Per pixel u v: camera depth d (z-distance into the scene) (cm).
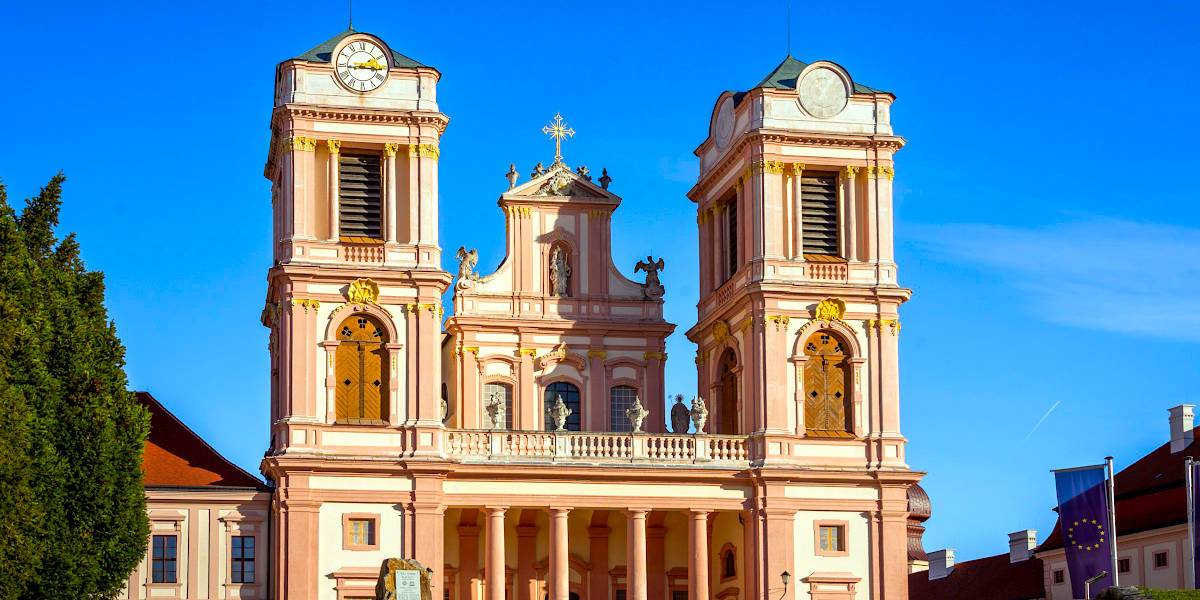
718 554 8262
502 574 7606
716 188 8462
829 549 7806
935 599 10075
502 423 7969
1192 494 7244
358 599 7406
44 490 6469
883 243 7981
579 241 8512
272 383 8112
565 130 8588
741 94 8194
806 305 7900
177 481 7719
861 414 7888
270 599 7638
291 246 7544
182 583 7612
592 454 7762
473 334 8331
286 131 7619
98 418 6650
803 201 8006
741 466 7788
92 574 6544
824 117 7988
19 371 6475
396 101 7681
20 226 7056
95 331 6844
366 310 7575
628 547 7744
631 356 8481
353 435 7506
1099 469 7044
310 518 7412
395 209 7662
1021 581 9375
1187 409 8850
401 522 7500
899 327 7962
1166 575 8356
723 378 8331
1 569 6203
